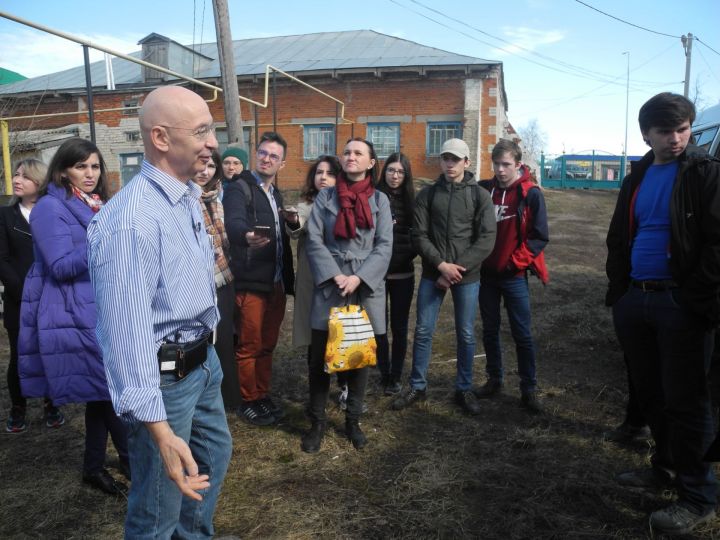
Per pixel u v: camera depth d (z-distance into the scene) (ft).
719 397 10.16
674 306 7.76
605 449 10.27
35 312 8.65
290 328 18.61
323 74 52.95
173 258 5.30
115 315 4.93
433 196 11.80
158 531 5.67
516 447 10.40
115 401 4.94
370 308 10.37
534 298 21.65
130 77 62.54
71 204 8.41
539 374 14.14
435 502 8.66
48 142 48.70
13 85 66.90
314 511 8.47
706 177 7.48
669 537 7.78
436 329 18.22
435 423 11.46
